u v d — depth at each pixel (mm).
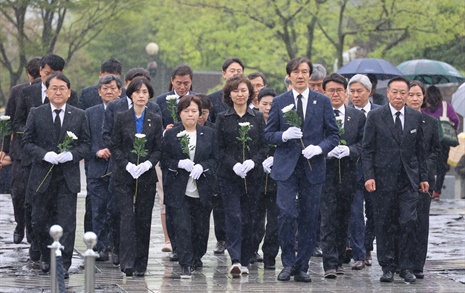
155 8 79312
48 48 72000
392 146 23375
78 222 35781
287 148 23125
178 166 23719
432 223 36312
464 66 79688
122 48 104000
